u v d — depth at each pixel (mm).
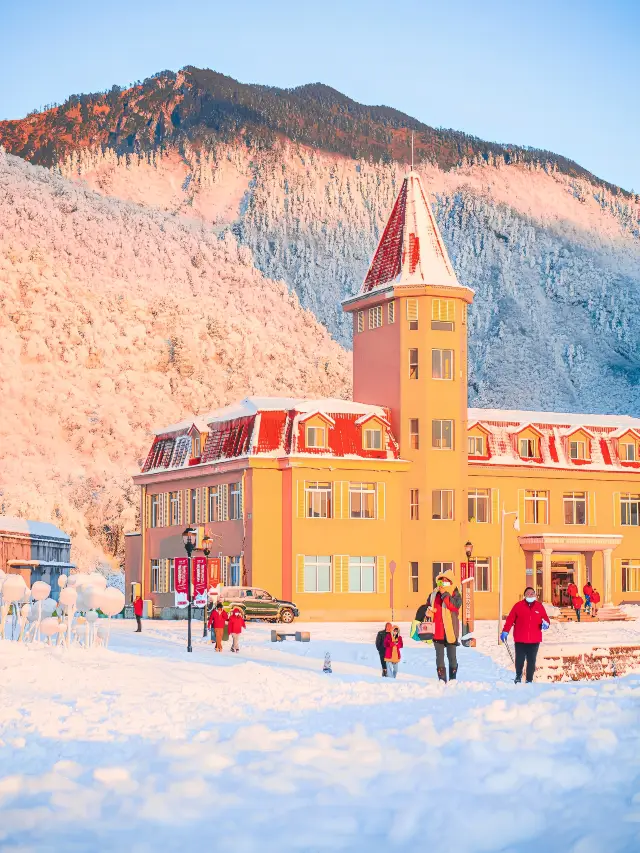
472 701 17047
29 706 17281
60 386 163625
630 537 70875
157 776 10609
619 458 71188
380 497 62781
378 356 66375
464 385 65438
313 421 62031
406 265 66125
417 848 8078
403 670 30484
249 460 61062
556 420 71562
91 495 141750
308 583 60844
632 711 14406
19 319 173750
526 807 9070
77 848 8141
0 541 62500
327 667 29156
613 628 51125
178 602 43000
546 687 19750
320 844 8203
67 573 73188
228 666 27281
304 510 61062
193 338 182875
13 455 148000
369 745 12023
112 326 181000
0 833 8625
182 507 69188
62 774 10977
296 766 11000
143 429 163125
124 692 20422
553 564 68562
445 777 10352
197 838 8398
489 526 66875
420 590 63062
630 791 9602
